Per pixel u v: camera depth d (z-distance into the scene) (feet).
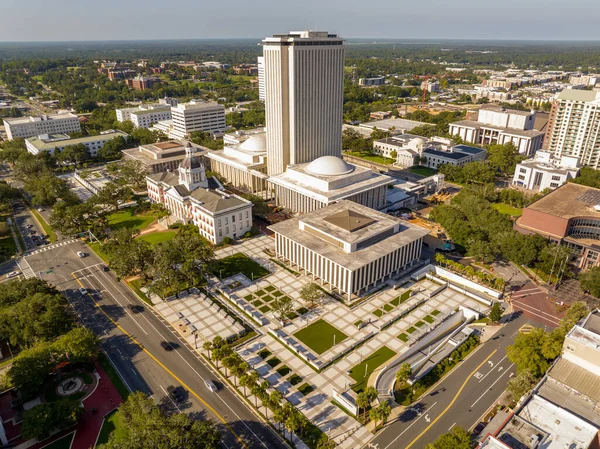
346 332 500.33
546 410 347.36
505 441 314.35
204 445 326.65
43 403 386.52
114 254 591.78
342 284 555.28
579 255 636.89
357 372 441.68
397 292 581.12
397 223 631.56
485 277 588.91
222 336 494.18
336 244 590.14
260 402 404.77
